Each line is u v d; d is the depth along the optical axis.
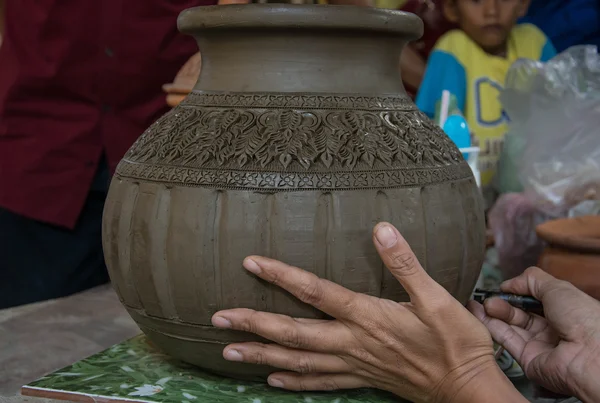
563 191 1.73
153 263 0.95
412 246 0.92
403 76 2.45
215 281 0.91
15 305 2.03
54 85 1.95
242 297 0.90
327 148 0.92
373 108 0.99
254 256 0.87
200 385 1.00
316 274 0.89
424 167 0.97
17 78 1.91
